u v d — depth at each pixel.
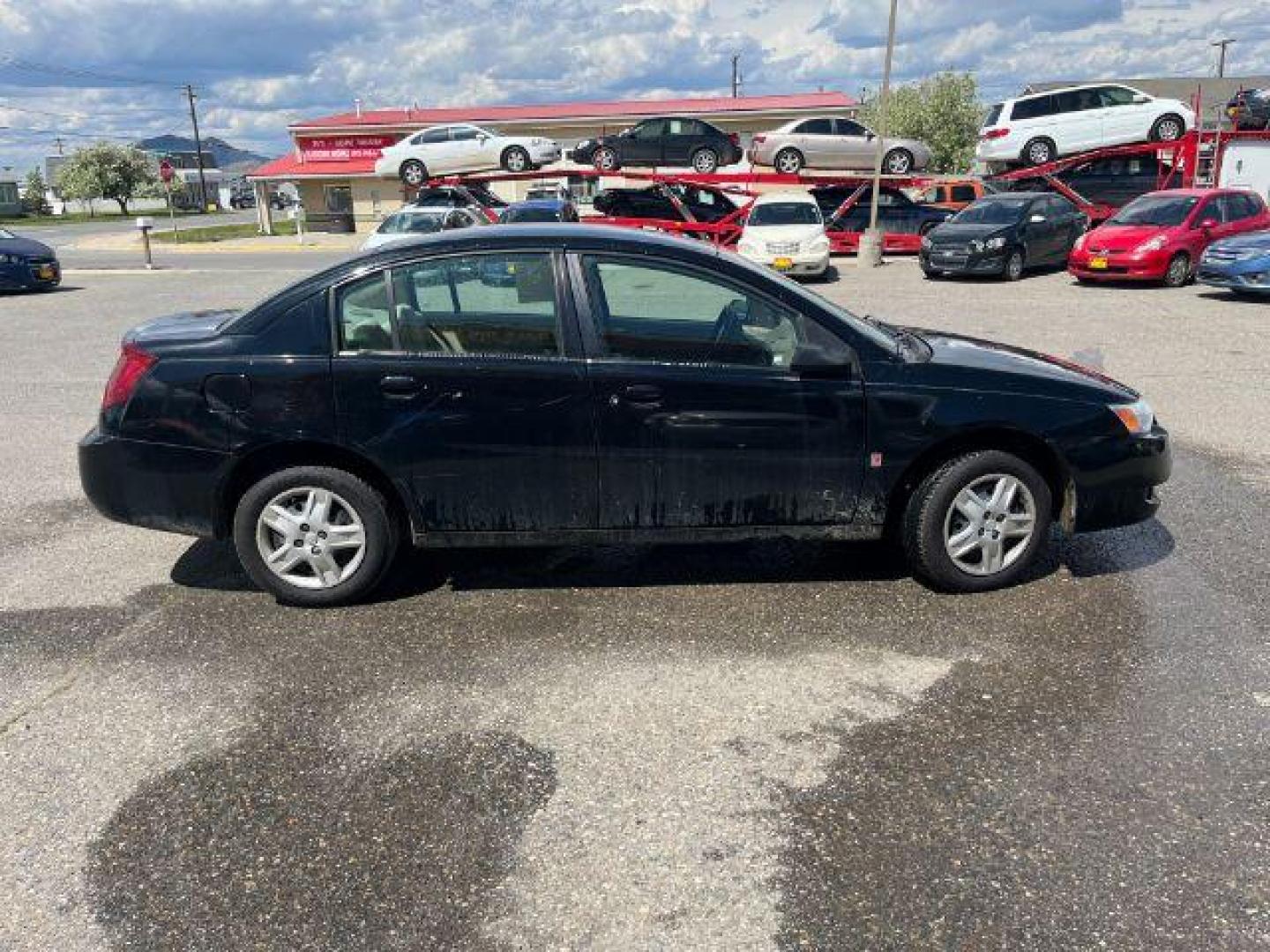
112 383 4.16
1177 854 2.65
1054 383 4.20
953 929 2.40
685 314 4.05
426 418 3.99
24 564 4.88
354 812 2.89
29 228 55.16
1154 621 4.04
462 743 3.23
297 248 34.28
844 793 2.94
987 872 2.60
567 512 4.14
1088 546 4.90
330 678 3.68
